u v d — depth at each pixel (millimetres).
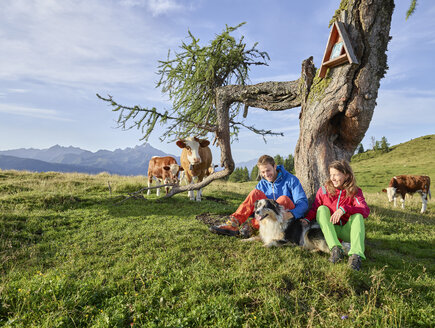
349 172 4039
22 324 2398
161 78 10141
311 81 6234
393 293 3006
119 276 3453
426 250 5129
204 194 11977
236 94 8211
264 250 4250
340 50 5305
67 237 5422
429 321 2480
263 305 2742
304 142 6176
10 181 12320
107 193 10977
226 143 8508
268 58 9938
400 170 54031
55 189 11109
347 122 5809
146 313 2643
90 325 2506
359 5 5242
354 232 3822
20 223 6109
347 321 2457
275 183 4938
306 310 2723
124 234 5449
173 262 3820
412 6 4391
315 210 4523
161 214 7484
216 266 3709
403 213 10078
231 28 8508
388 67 5457
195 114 10695
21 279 3352
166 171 10828
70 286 3086
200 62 8906
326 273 3396
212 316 2566
